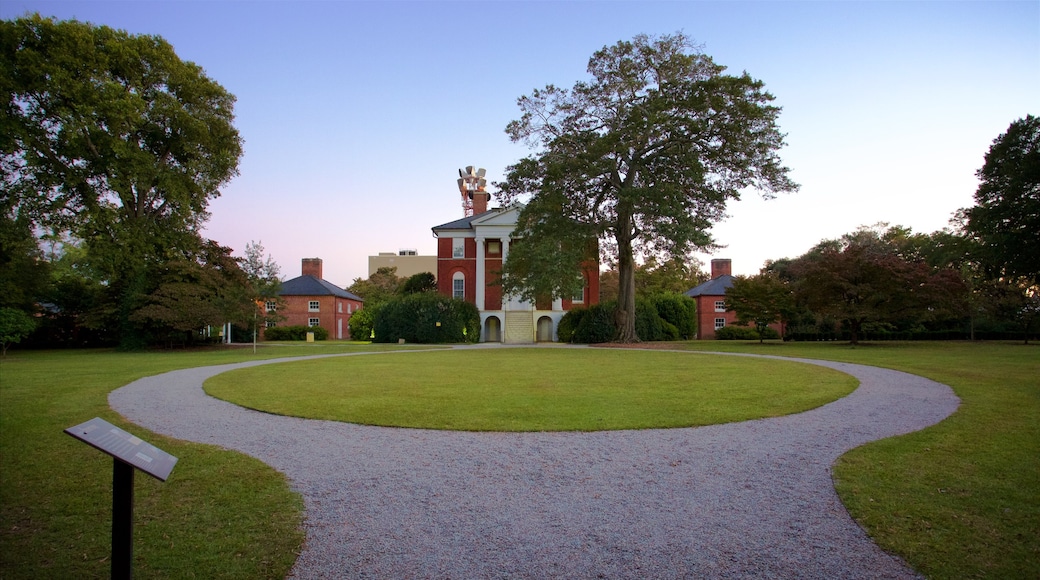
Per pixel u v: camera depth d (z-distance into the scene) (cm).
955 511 480
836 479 575
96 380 1462
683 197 2939
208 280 3145
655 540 433
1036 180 2894
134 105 2827
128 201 3128
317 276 6241
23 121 2772
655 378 1442
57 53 2705
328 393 1189
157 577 374
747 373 1555
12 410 991
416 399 1094
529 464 641
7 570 388
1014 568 377
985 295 3231
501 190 3212
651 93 3044
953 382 1293
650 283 6103
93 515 492
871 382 1324
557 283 3094
